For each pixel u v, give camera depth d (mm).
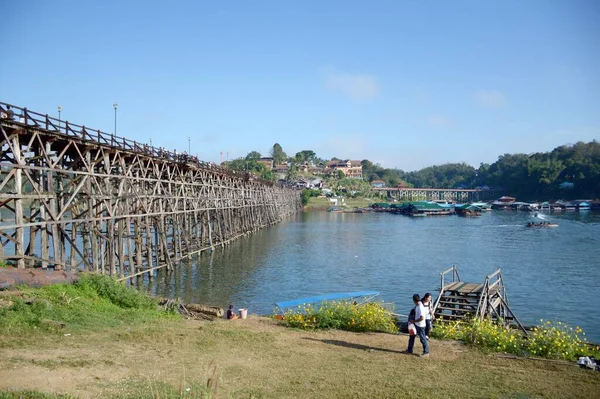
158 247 40719
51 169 23391
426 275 42062
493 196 194125
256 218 84438
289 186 151125
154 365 12031
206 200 50938
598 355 15805
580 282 38688
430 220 116938
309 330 18609
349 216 133750
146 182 39844
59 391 9344
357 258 51875
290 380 11758
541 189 168625
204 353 13781
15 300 15547
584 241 67250
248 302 30953
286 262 48156
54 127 23453
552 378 12812
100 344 13398
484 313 20594
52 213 23391
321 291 34875
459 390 11547
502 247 61719
